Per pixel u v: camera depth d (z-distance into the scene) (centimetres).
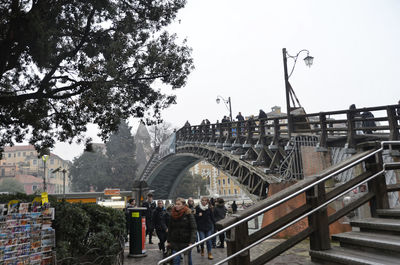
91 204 877
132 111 1152
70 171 8162
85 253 719
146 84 1139
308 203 392
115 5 1055
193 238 561
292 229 968
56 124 1102
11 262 604
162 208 931
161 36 1123
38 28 854
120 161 7869
